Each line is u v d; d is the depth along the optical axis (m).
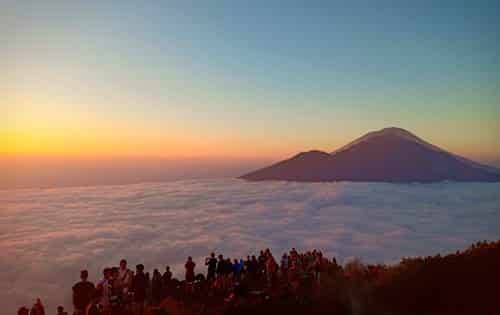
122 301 12.98
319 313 12.74
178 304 13.51
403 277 14.30
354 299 13.35
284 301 13.63
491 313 11.47
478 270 13.62
